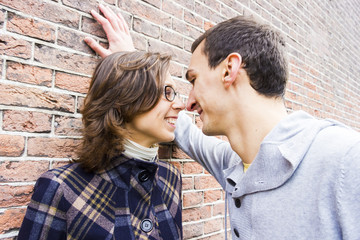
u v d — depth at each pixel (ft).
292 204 2.16
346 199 1.83
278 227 2.20
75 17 3.61
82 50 3.66
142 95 2.96
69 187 2.69
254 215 2.39
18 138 3.09
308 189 2.09
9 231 2.98
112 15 3.89
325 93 9.49
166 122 3.18
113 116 2.97
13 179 3.03
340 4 11.73
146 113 3.00
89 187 2.81
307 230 2.04
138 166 3.00
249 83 2.63
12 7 3.09
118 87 2.97
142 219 2.94
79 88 3.62
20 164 3.09
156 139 3.19
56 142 3.39
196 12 5.29
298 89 7.93
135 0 4.29
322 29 9.86
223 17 5.87
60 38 3.46
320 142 2.18
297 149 2.22
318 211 1.98
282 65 2.72
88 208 2.70
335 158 1.97
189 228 4.77
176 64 4.81
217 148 3.90
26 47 3.18
